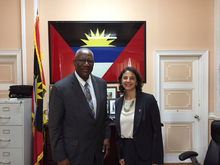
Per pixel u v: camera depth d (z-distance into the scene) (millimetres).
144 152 1335
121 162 1414
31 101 1974
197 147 2549
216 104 2428
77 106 1245
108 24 2396
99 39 2400
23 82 2322
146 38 2438
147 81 2449
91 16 2395
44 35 2371
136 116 1355
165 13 2439
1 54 2352
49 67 2365
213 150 1576
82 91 1300
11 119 1785
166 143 2547
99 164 1341
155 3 2432
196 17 2457
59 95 1224
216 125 1607
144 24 2412
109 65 2416
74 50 2389
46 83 2379
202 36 2469
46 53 2379
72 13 2387
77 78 1341
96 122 1304
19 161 1786
